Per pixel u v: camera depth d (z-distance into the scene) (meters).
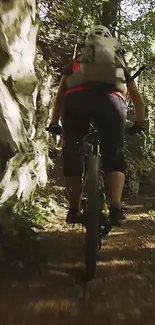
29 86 5.94
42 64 7.74
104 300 3.58
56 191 8.55
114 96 3.93
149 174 12.37
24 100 5.82
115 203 3.91
